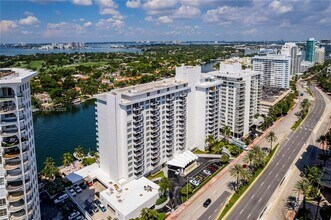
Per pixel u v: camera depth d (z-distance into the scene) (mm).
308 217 108375
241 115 195875
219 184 140375
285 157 170625
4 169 81812
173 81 163125
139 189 128500
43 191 133875
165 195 128625
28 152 87688
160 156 152125
